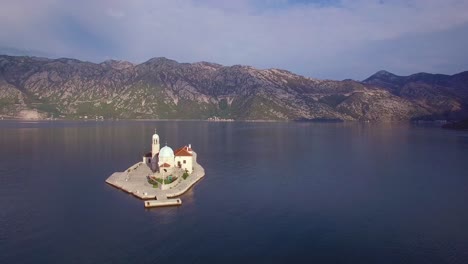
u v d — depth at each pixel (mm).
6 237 63438
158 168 110062
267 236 64625
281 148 193125
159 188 93125
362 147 199500
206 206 81438
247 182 106562
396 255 57500
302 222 71500
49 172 117062
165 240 62531
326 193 93812
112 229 67188
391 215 75750
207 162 144375
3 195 89000
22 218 72625
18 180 105250
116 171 118875
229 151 179125
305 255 57500
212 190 96188
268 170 126625
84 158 146875
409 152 178125
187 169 115875
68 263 54344
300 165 137625
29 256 56531
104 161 139375
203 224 70062
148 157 127375
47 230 66562
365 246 60719
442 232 66562
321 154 169875
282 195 91500
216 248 59625
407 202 85312
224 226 69062
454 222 71625
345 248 59969
